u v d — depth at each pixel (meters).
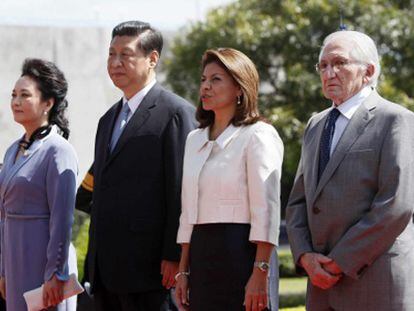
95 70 28.72
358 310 8.44
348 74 8.74
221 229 8.89
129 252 9.81
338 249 8.41
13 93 10.47
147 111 10.06
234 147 9.01
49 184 10.12
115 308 10.15
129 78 10.11
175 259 9.75
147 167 9.91
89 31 28.75
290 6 29.27
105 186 10.02
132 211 9.85
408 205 8.31
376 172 8.50
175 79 30.53
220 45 29.44
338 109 8.90
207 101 9.13
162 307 9.96
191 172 9.16
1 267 10.80
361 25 28.16
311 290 8.87
